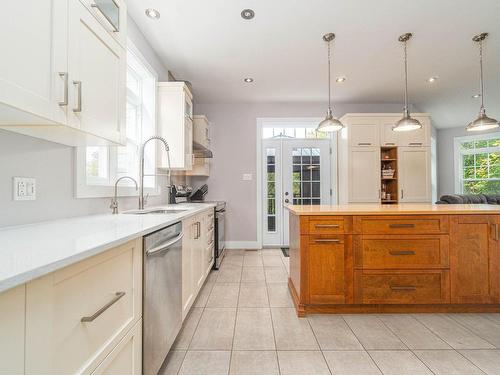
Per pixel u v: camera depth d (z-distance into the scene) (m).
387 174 4.36
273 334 1.88
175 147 2.93
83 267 0.79
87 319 0.80
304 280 2.14
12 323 0.57
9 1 0.82
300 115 4.72
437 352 1.67
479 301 2.15
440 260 2.15
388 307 2.20
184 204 3.26
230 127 4.72
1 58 0.80
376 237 2.15
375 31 2.65
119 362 1.00
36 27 0.92
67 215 1.57
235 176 4.71
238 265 3.64
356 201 4.27
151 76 2.83
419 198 4.28
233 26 2.55
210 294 2.61
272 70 3.49
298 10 2.32
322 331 1.92
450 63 3.33
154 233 1.30
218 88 4.06
